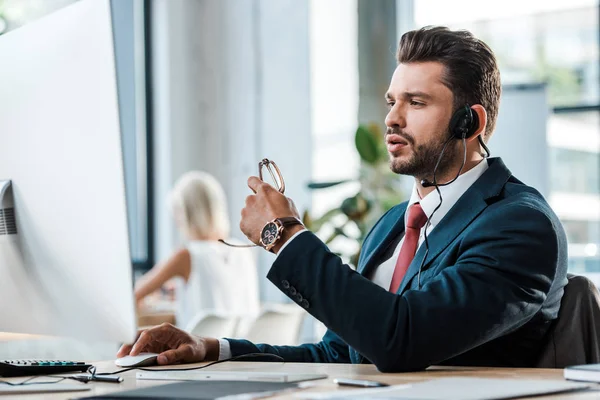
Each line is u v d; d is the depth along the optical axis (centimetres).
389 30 626
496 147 570
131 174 673
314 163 641
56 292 146
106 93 134
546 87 559
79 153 139
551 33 612
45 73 143
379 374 147
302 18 653
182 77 684
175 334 180
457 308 151
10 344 303
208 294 469
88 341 143
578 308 174
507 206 167
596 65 603
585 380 126
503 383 122
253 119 673
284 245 155
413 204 191
